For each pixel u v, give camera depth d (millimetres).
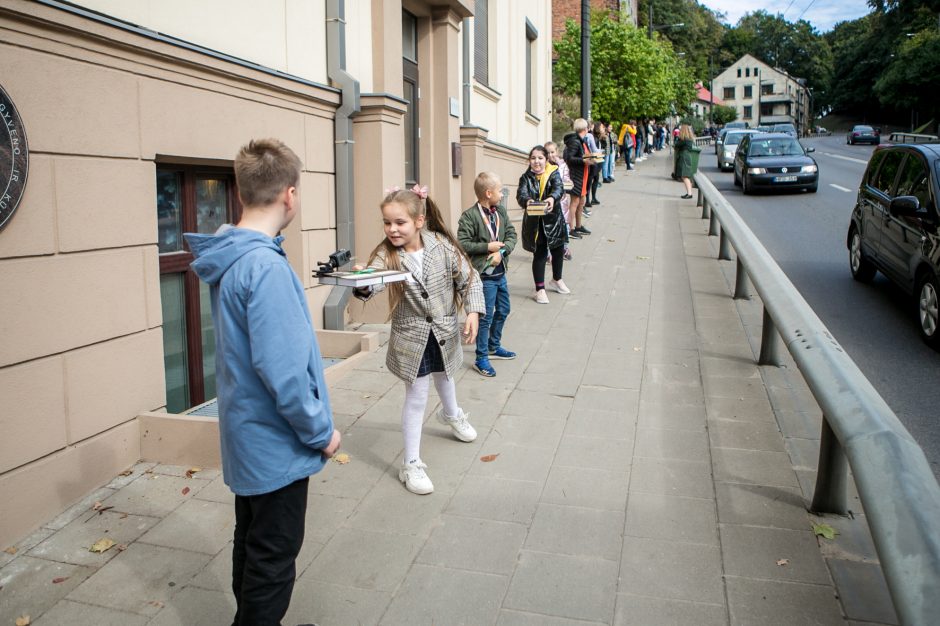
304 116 6492
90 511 3949
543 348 6625
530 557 3463
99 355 4191
